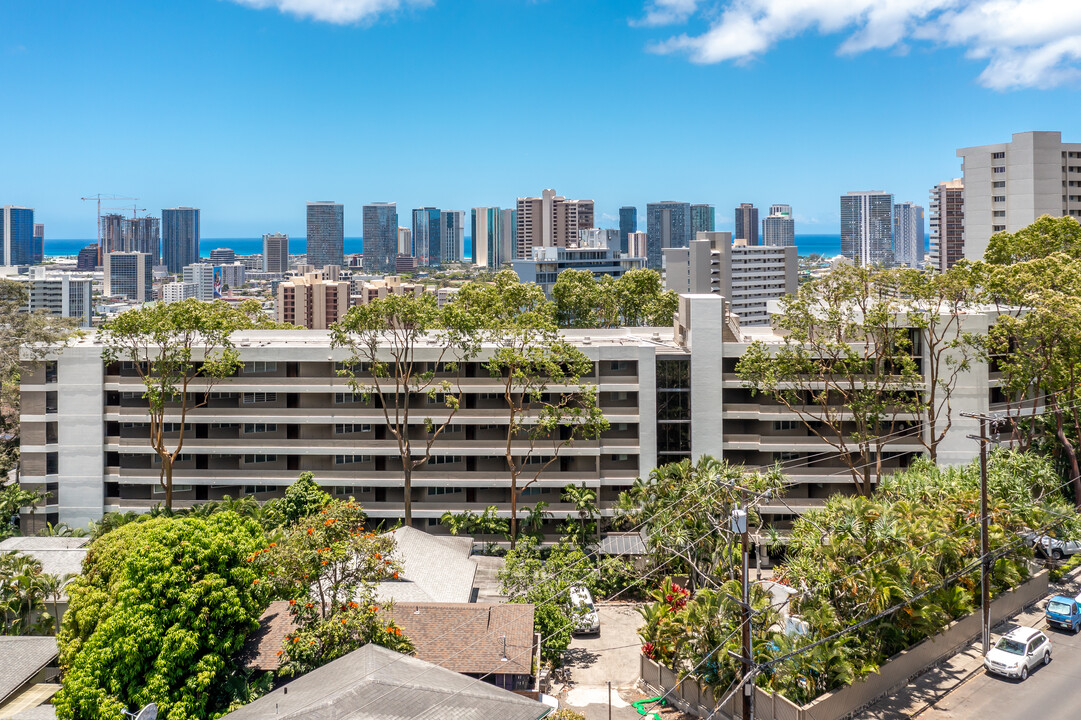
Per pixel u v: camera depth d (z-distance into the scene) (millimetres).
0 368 82500
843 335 78438
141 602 43781
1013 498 60594
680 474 69812
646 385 79062
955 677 50156
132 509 82188
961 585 55562
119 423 83688
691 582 66500
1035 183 175750
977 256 186000
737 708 46000
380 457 82062
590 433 78375
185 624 43906
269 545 49531
